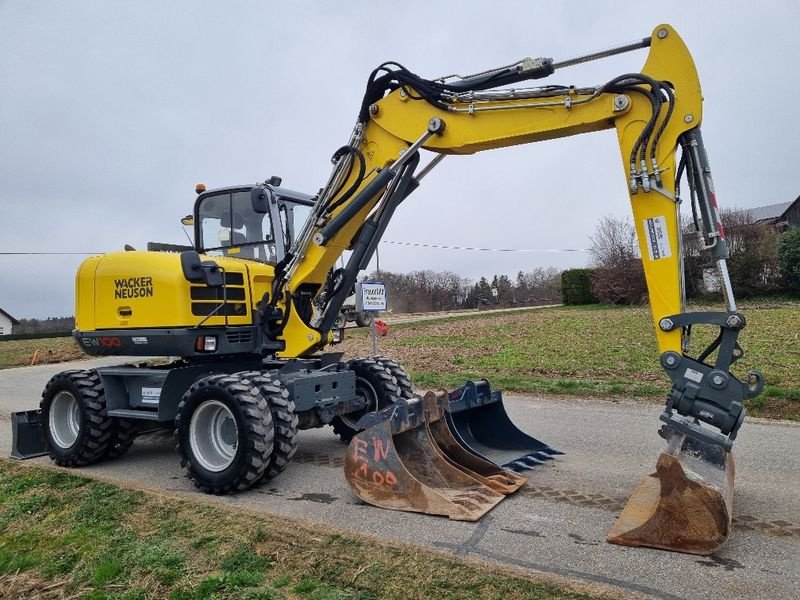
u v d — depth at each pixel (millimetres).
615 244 33594
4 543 4191
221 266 5957
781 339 14305
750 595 3135
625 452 6062
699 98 4172
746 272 29422
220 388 5195
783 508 4406
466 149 5250
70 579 3555
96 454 6363
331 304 6160
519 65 4863
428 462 4906
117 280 6262
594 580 3324
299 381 5484
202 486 5277
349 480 4828
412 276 65688
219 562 3607
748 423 7156
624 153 4410
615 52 4488
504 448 5977
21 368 18484
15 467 6141
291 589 3268
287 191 6863
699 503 3613
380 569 3418
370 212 5938
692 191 4223
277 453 5172
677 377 4043
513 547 3805
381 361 6852
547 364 12625
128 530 4207
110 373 6422
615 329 19297
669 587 3229
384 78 5422
